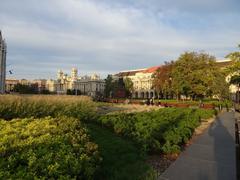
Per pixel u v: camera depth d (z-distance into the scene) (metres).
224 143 12.36
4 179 4.32
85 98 23.16
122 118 16.05
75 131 8.66
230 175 7.57
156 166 8.62
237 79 38.41
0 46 83.88
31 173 4.65
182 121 15.70
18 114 17.19
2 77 85.94
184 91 49.41
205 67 49.06
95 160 6.96
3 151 5.50
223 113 34.56
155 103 53.69
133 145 10.70
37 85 183.00
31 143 6.23
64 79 186.50
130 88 116.69
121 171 7.78
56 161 5.31
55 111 19.06
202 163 8.80
